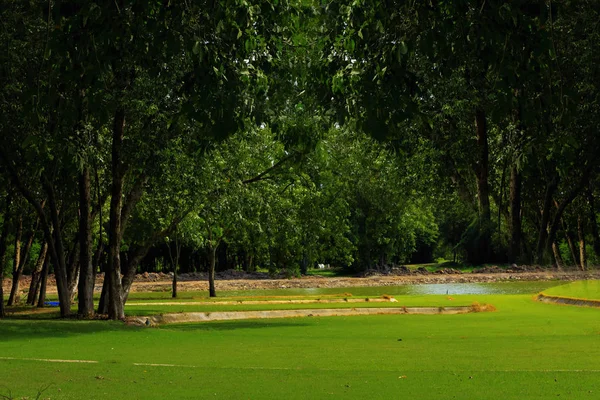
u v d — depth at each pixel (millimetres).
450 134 24016
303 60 18188
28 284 67438
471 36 8688
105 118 9992
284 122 18484
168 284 65125
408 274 75375
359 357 13898
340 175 50344
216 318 29703
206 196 27641
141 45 9438
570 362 12602
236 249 65125
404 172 30672
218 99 9531
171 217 32000
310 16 16547
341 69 10945
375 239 79938
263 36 12422
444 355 14047
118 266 27188
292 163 28406
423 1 8617
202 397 9109
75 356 14414
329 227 60531
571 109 9102
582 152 17031
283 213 36469
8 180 29234
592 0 13641
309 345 16719
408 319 26703
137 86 22703
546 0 8430
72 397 9133
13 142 24547
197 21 9656
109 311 26891
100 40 9117
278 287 66750
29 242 41969
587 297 32562
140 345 17094
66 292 28844
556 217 21234
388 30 9047
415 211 78125
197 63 9438
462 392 9250
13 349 16078
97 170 29875
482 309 31469
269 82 14242
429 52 8578
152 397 9133
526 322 23781
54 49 9109
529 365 12227
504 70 8594
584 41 14734
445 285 61219
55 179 30562
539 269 44688
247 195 29391
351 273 85062
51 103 10227
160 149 24281
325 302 38531
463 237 29453
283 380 10523
